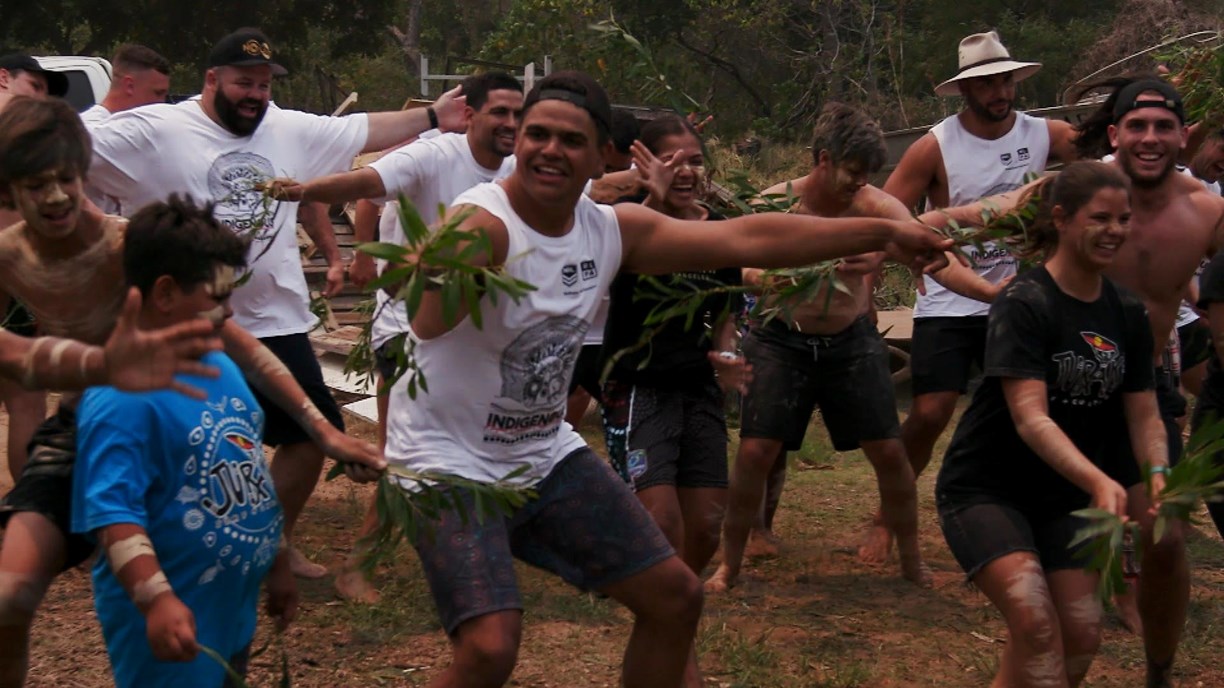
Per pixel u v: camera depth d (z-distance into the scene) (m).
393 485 3.65
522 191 3.74
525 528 4.14
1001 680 4.35
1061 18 30.70
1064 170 4.37
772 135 29.61
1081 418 4.46
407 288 3.37
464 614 3.75
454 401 3.85
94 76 13.10
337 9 33.50
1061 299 4.34
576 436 4.21
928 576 6.73
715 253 3.99
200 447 3.34
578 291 3.86
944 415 6.94
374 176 5.94
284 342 6.05
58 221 3.68
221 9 30.69
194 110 5.98
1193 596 6.59
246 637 3.66
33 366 2.84
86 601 5.88
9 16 30.08
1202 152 7.57
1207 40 7.19
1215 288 5.10
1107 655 5.82
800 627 6.04
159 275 3.21
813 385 6.41
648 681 4.11
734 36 32.44
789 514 8.19
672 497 5.32
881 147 5.69
